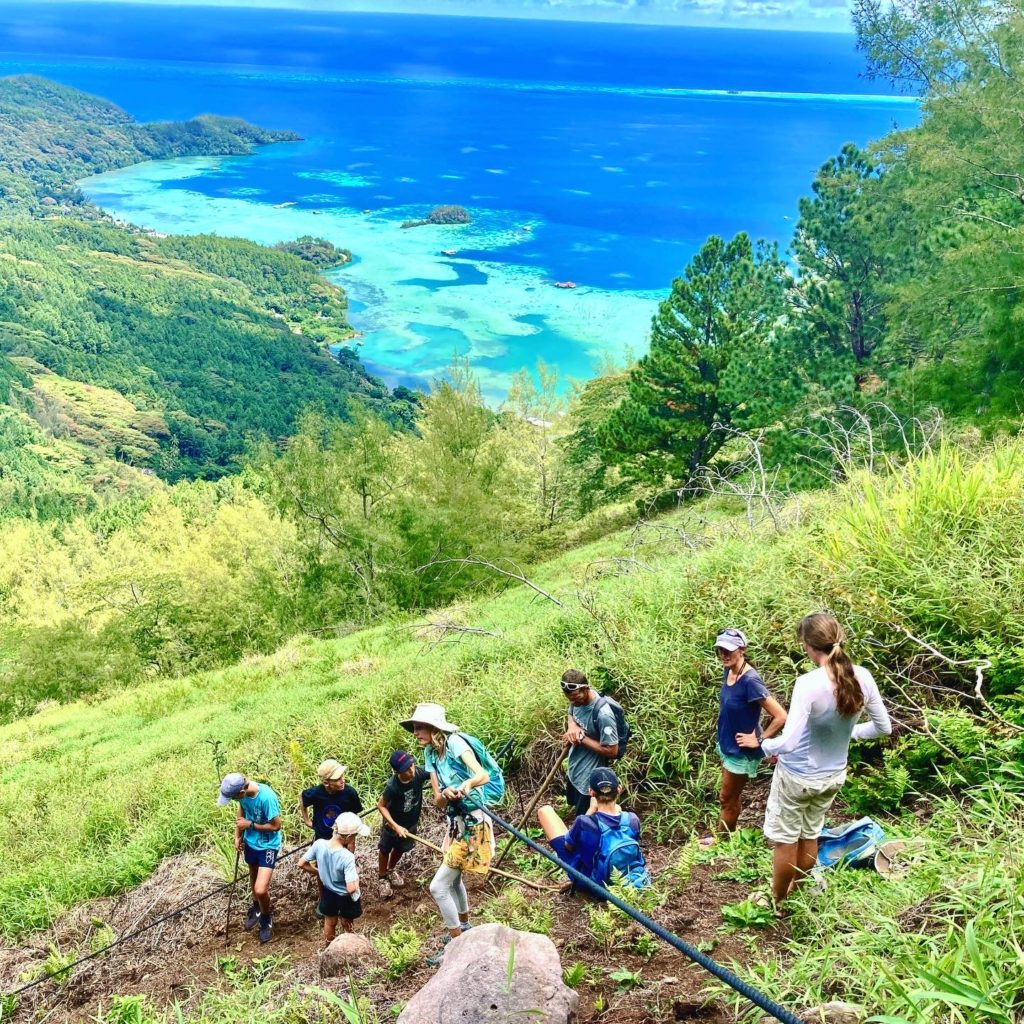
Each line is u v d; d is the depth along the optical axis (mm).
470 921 6242
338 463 32812
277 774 11609
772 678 7078
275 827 7828
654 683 7793
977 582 6211
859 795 5430
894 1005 3094
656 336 30922
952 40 21250
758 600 7785
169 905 9211
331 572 33469
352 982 5395
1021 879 3482
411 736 10836
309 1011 5281
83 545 75312
